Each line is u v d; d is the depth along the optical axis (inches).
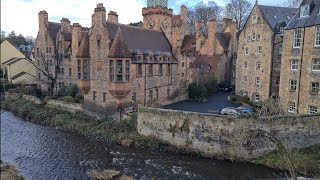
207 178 855.7
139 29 1573.6
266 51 1567.4
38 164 983.0
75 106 1535.4
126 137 1155.3
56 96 1808.6
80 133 1286.9
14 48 2819.9
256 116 948.6
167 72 1622.8
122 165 952.3
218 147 991.0
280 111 1125.7
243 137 949.8
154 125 1122.7
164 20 1743.4
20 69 2474.2
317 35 1103.6
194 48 2043.6
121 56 1278.3
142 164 959.0
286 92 1258.0
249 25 1675.7
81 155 1049.5
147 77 1465.3
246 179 842.2
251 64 1678.2
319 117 968.3
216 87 2054.6
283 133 949.8
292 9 1686.8
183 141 1052.5
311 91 1136.2
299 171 815.7
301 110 1184.8
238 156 963.3
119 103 1317.7
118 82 1290.6
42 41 2162.9
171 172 897.5
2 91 2242.9
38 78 2228.1
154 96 1530.5
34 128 1411.2
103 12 1325.0
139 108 1176.8
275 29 1534.2
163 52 1596.9
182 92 1738.4
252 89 1676.9
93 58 1396.4
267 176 854.5
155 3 1785.2
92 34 1384.1
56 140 1221.1
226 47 2155.5
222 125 979.9
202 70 1994.3
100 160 999.6
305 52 1152.2
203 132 1011.9
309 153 923.4
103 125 1268.5
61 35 2023.9
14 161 1016.2
